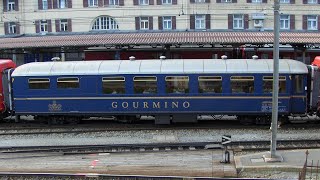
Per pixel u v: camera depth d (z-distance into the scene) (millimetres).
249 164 15484
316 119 25391
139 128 23203
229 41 35281
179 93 23266
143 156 17469
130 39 37219
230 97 23047
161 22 46406
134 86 23500
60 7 47656
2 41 41344
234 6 46125
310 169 14562
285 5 46594
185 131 22250
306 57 41969
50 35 44156
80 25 47250
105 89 23750
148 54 41000
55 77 24031
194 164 15969
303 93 22969
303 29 46781
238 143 19141
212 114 23359
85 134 22188
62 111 24188
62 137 21703
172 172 14945
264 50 41375
